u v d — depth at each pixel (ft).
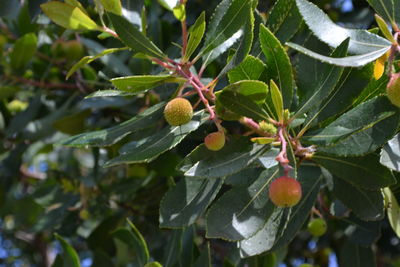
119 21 2.10
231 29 2.14
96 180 3.29
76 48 3.30
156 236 3.25
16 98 3.94
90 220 3.48
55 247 5.01
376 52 2.04
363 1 3.29
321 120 2.11
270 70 2.18
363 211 2.27
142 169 3.27
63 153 4.50
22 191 4.44
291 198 1.94
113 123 3.37
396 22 2.14
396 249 3.36
